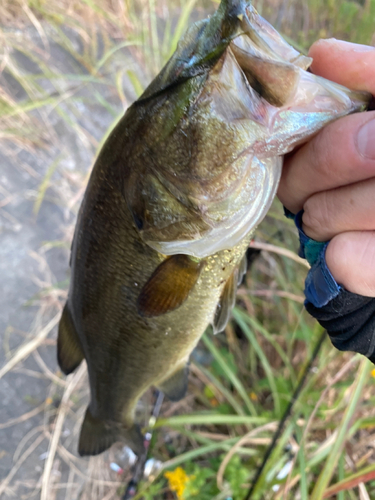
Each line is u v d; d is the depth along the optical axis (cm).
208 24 15
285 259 42
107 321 23
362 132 13
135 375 25
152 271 19
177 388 28
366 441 37
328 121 15
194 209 17
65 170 50
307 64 14
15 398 39
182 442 41
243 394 37
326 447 32
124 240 19
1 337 41
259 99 14
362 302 16
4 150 49
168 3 57
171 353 24
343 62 15
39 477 37
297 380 38
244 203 17
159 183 17
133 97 56
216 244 18
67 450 39
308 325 41
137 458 38
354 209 15
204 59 15
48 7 56
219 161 16
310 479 35
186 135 16
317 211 16
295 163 16
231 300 22
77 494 37
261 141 15
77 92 55
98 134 54
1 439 38
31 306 44
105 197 19
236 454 37
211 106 15
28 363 41
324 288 17
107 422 29
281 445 32
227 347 45
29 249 46
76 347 26
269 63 14
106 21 58
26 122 50
